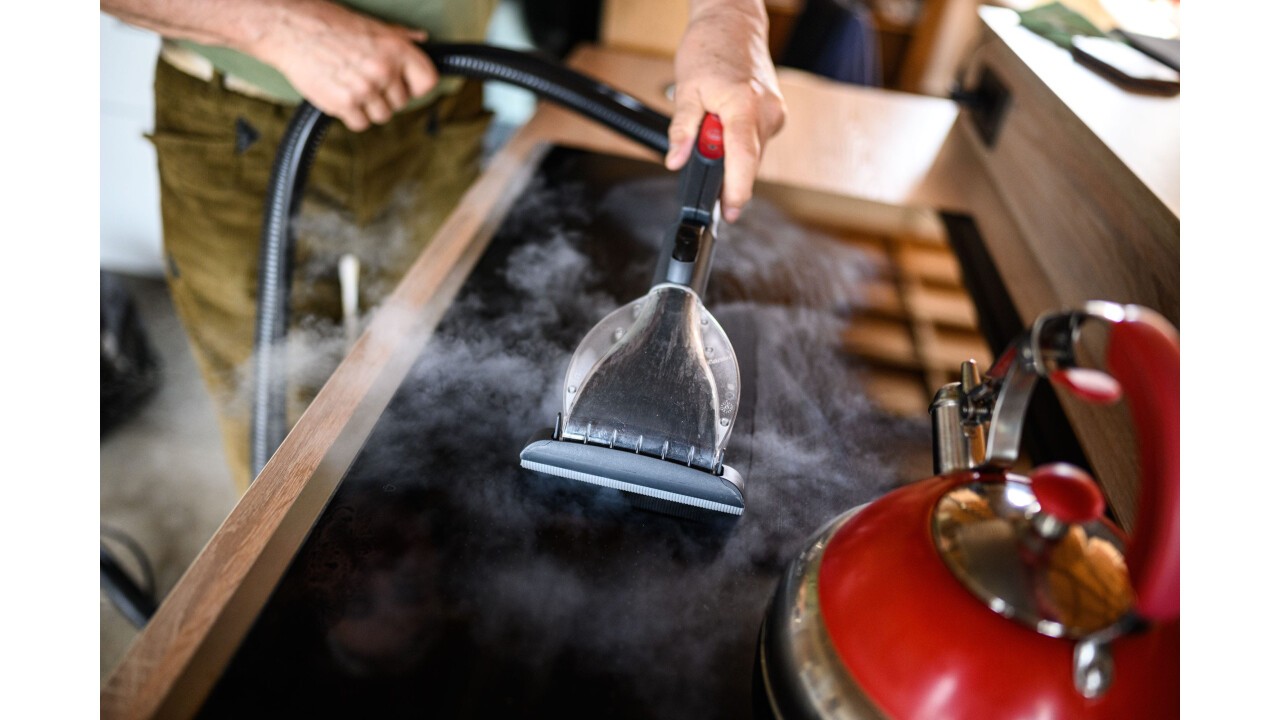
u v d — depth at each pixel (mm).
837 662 379
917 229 1087
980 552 354
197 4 895
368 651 477
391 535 547
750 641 515
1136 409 323
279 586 503
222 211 1181
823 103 1429
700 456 565
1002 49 1275
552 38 1892
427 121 1271
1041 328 347
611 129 918
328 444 609
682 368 573
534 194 1008
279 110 1117
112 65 1726
